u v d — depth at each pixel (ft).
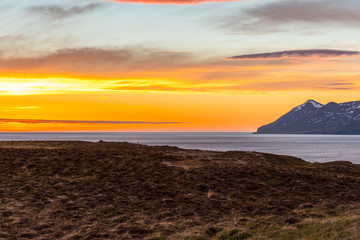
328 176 134.62
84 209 80.74
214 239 60.64
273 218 75.00
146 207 84.07
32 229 66.23
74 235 62.13
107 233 63.62
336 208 85.71
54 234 64.13
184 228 68.64
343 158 547.08
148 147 189.47
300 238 57.26
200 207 85.35
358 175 156.15
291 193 103.19
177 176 116.57
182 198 92.48
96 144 194.59
